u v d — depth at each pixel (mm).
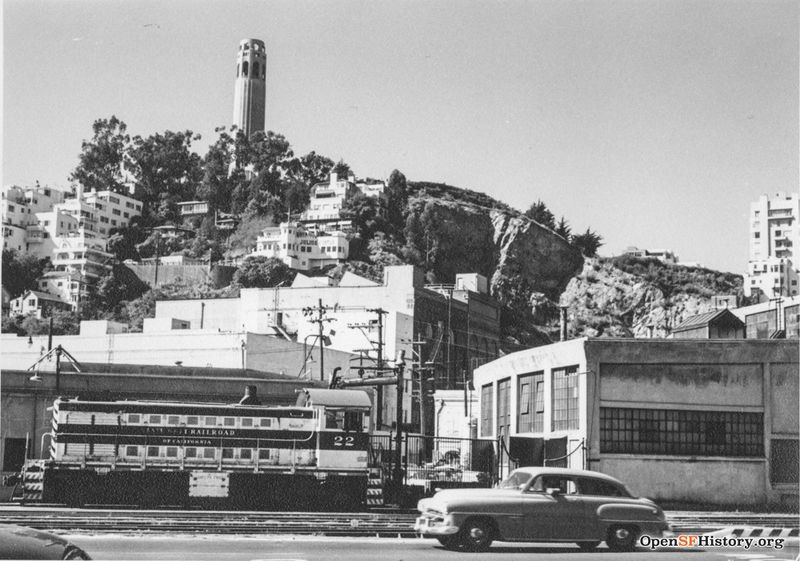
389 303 107562
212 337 79500
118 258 189875
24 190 189250
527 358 41469
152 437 32125
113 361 84438
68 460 31422
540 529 20234
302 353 77812
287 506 32656
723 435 35562
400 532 23703
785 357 35531
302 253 187750
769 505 34875
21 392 40156
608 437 35250
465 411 60375
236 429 32750
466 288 135250
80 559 13414
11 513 26625
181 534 22375
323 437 33156
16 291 165000
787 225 168000
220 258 192625
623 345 35562
